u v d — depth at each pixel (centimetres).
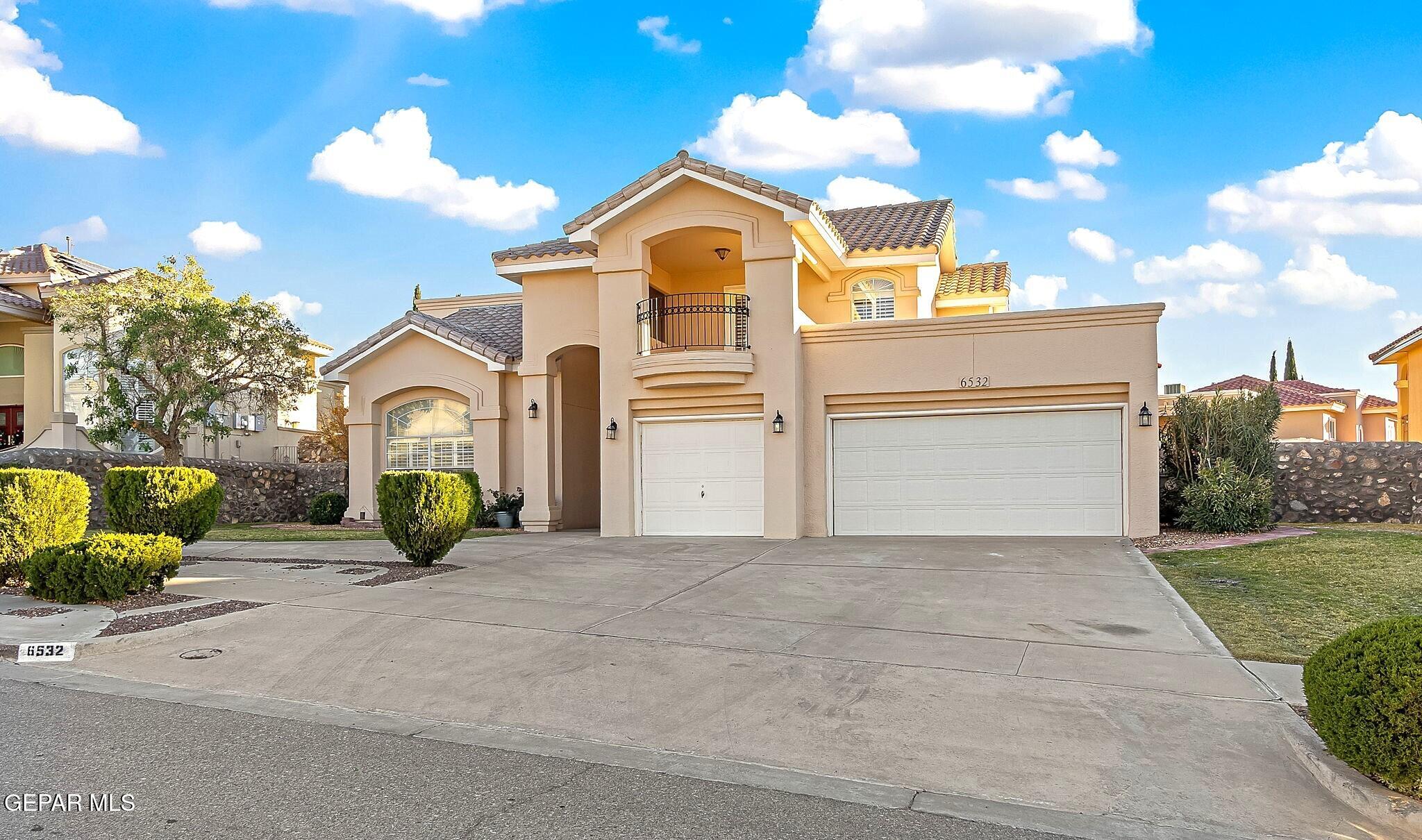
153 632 849
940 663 755
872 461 1617
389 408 2116
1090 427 1516
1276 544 1290
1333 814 480
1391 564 1102
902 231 1997
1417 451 1630
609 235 1705
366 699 689
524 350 1942
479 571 1227
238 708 664
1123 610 934
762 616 934
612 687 710
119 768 529
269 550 1495
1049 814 484
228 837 435
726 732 612
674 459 1684
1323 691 507
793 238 1600
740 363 1598
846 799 502
